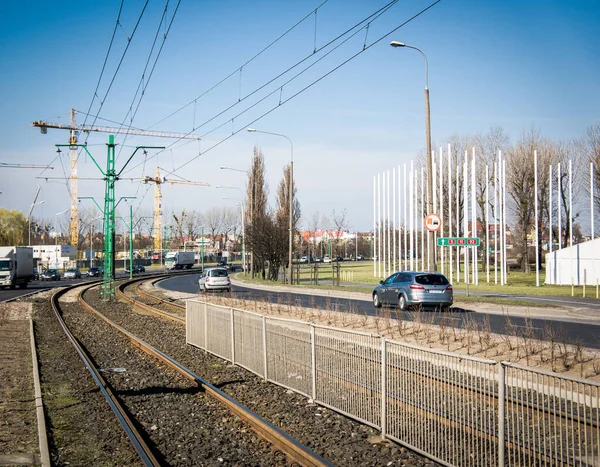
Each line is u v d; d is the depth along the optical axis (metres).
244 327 13.48
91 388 11.90
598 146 48.53
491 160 55.09
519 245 60.62
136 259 117.50
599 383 5.64
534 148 51.53
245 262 67.62
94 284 57.25
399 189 43.38
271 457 7.63
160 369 13.98
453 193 55.41
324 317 20.70
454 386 7.21
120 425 9.11
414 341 15.10
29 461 7.61
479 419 6.84
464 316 21.16
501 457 6.37
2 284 49.12
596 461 5.67
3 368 14.32
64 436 8.80
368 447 7.90
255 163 58.62
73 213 128.50
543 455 6.19
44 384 12.37
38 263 92.81
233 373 13.09
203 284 41.12
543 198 51.66
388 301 24.03
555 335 15.54
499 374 6.48
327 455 7.56
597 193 49.16
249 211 61.16
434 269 26.16
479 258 75.00
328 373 9.90
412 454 7.68
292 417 9.37
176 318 24.47
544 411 6.20
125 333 20.34
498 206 44.31
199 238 149.25
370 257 133.75
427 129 26.19
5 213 96.75
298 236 90.88
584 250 40.38
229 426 9.09
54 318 26.67
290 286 41.78
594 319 20.59
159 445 8.26
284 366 11.44
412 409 7.81
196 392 11.47
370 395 8.75
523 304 24.22
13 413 10.09
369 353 8.80
